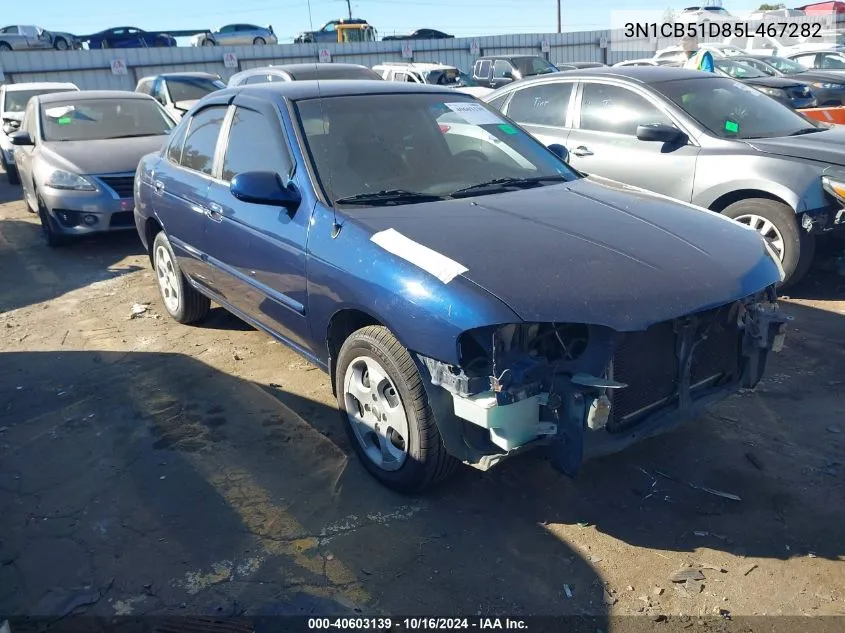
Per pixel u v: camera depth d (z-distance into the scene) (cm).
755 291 292
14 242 843
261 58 2741
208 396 426
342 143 370
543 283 265
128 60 2538
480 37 3019
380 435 325
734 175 552
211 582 274
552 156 425
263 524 307
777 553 279
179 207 473
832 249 597
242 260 399
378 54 2892
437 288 270
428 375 278
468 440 279
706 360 311
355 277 305
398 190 353
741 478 326
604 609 255
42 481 345
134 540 300
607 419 262
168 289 549
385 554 286
